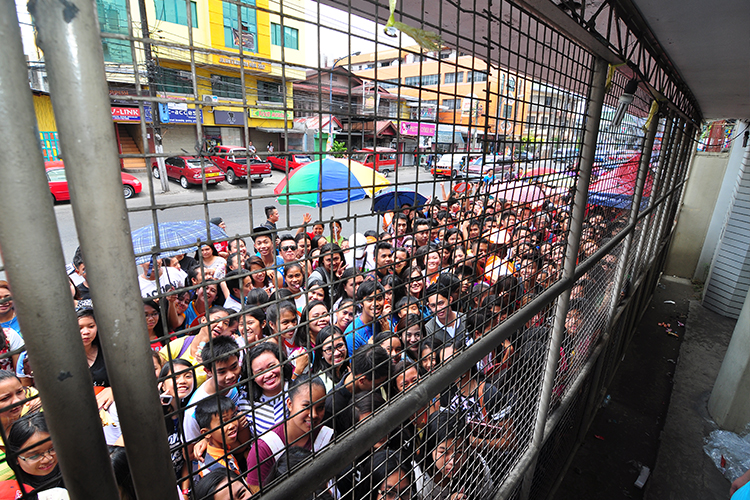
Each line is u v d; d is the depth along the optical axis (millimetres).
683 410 3893
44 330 395
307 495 686
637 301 4848
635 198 2998
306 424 1014
